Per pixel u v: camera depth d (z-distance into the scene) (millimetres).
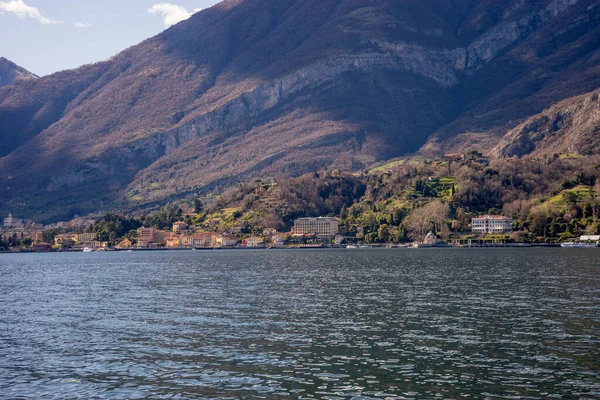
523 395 73812
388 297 148750
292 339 101688
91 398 75562
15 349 99312
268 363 87688
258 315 124750
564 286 164375
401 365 85875
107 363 89812
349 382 79125
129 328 114000
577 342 96500
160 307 139125
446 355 90500
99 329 114062
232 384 79125
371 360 88500
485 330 106250
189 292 167375
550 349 92562
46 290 186500
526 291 154875
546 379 79125
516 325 109812
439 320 116000
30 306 148125
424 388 76562
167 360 90438
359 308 131750
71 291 181250
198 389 77625
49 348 99562
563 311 122812
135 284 197125
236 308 134625
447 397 73562
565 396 73375
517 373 81688
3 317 130875
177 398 74750
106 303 149500
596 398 72688
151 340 103125
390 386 77438
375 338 101688
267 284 185250
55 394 77188
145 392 77000
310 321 116938
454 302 138125
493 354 90625
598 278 184875
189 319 121500
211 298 152875
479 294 151125
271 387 77688
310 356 90938
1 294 176625
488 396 73688
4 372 86562
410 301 141000
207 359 90438
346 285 178375
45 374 85375
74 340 105125
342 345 97188
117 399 74938
